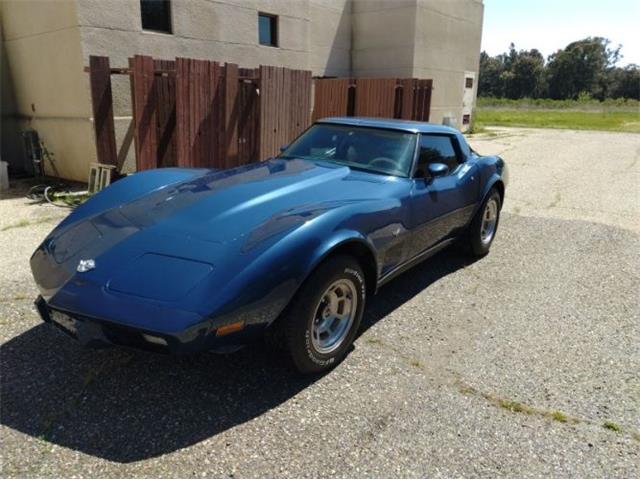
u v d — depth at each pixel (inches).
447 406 103.7
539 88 3462.1
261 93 314.0
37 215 235.6
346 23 613.9
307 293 102.8
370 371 115.6
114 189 136.3
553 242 222.2
